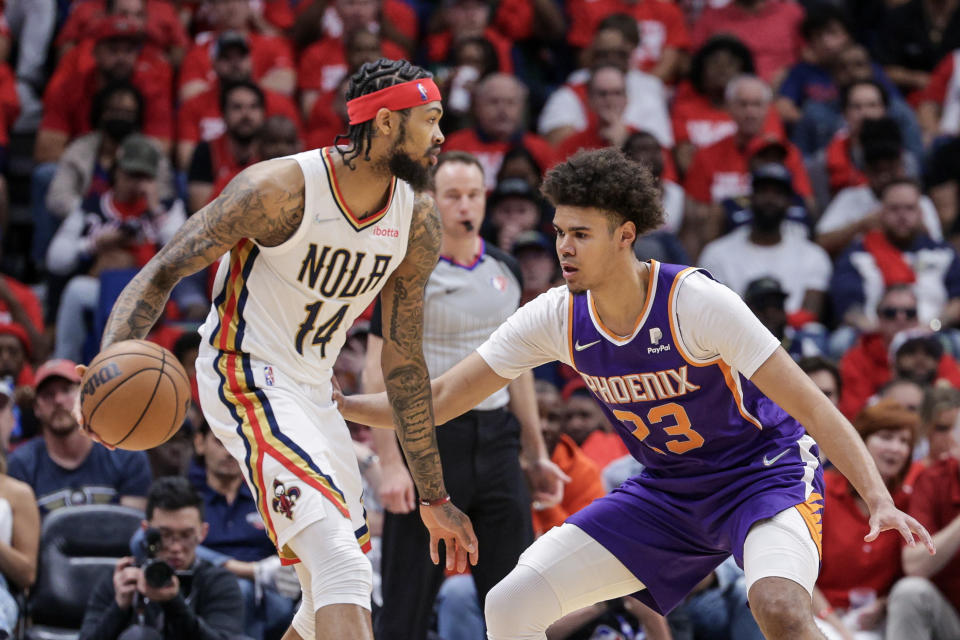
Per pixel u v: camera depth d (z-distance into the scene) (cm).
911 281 3002
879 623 2048
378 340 1723
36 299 2914
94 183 3070
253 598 1989
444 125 3331
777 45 3797
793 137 3572
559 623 1906
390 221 1270
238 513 2117
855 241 3073
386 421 1417
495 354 1360
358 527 1325
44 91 3662
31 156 3528
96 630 1800
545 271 2669
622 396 1306
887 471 2105
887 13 4062
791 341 2711
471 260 1770
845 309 2988
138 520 2028
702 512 1299
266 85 3525
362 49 3388
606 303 1272
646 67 3734
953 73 3731
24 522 1958
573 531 1338
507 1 3744
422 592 1734
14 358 2564
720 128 3475
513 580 1318
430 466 1378
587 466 2148
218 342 1269
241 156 3112
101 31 3406
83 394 1190
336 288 1260
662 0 3791
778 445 1302
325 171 1225
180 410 1219
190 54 3522
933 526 2116
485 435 1716
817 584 2109
